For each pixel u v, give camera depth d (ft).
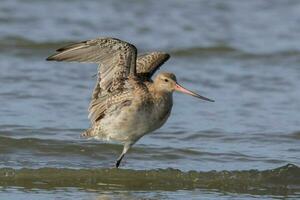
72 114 63.36
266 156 55.77
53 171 51.11
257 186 50.06
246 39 87.25
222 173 51.55
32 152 55.47
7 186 48.32
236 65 79.25
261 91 70.74
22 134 58.70
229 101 67.87
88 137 49.73
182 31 89.15
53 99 66.64
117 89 48.32
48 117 62.39
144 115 48.11
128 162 54.39
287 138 59.47
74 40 83.92
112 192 47.93
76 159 54.80
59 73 73.67
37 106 64.85
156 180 50.47
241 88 71.56
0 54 79.66
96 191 48.06
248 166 53.78
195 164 54.13
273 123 62.49
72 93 68.33
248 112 65.16
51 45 82.53
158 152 56.13
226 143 58.49
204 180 50.72
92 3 97.60
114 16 92.99
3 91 67.87
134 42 84.69
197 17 94.43
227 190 49.21
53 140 57.47
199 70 77.10
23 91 68.13
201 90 70.69
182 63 79.66
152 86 48.49
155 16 93.97
